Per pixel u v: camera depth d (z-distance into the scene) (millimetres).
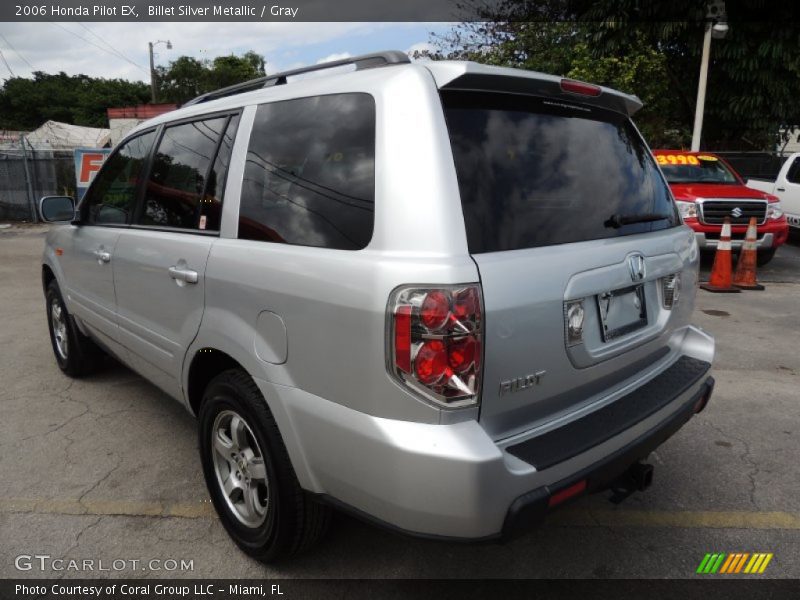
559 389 2168
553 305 2062
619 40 13586
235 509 2709
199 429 2789
